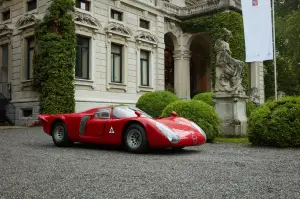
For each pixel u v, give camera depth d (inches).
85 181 173.9
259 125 351.3
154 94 653.9
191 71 1318.9
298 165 224.2
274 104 361.4
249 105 628.1
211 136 387.2
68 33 700.7
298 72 1419.8
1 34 803.4
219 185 162.9
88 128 326.3
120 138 301.6
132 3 882.1
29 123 708.7
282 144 338.3
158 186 161.5
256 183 167.3
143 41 908.0
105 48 804.0
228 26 996.6
